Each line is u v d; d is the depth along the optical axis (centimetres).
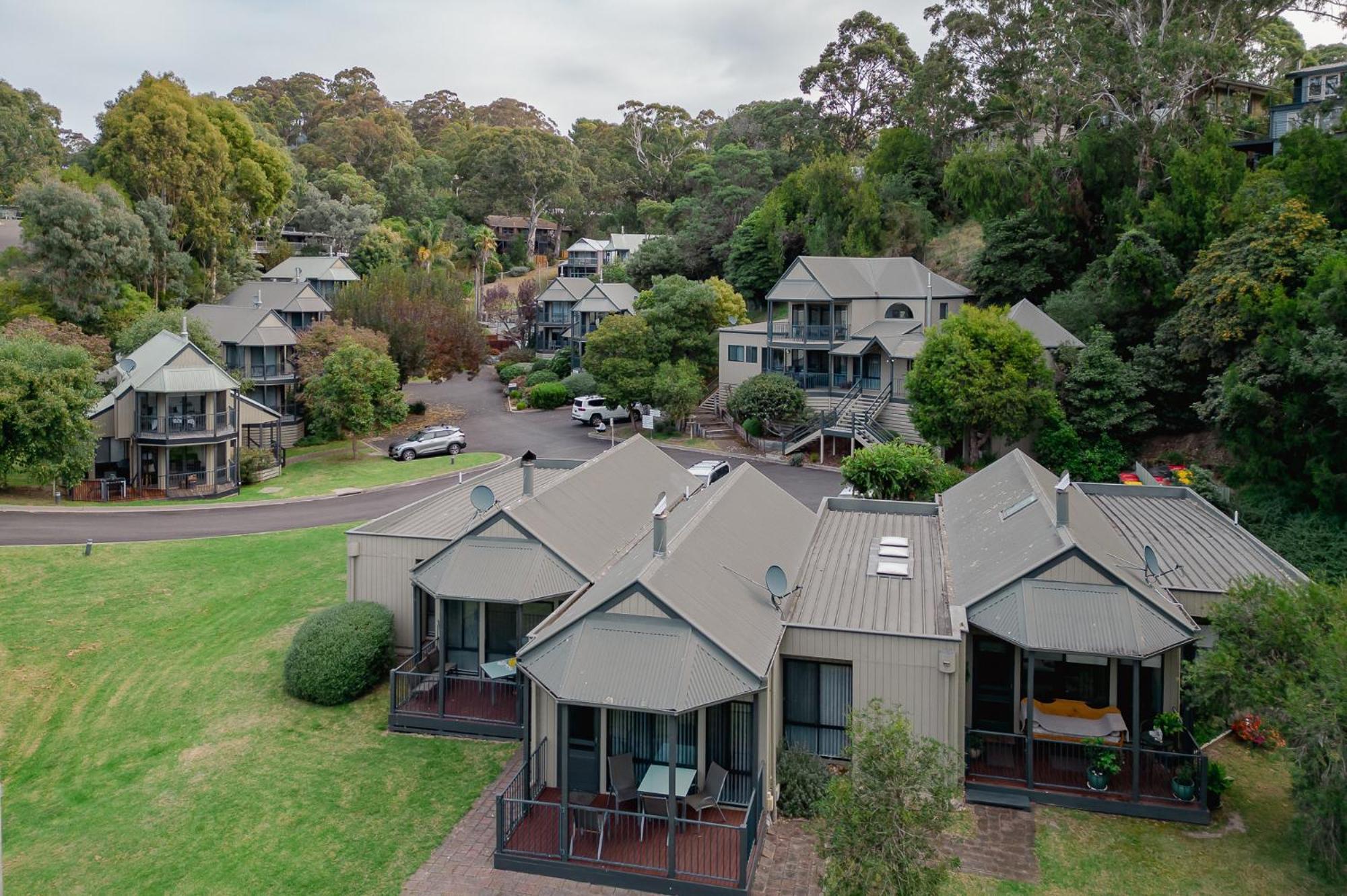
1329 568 2845
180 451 4534
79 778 1955
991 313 4297
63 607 2733
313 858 1642
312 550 3319
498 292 9644
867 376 5366
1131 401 4166
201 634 2639
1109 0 5894
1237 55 5175
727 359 5991
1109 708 1873
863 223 6619
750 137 9912
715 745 1692
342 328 5684
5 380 3756
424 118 16438
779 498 2511
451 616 2192
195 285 6956
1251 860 1579
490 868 1587
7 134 8812
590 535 2214
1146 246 4325
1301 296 3144
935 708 1761
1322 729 1374
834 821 1292
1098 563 1783
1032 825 1688
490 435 5800
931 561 2189
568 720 1609
